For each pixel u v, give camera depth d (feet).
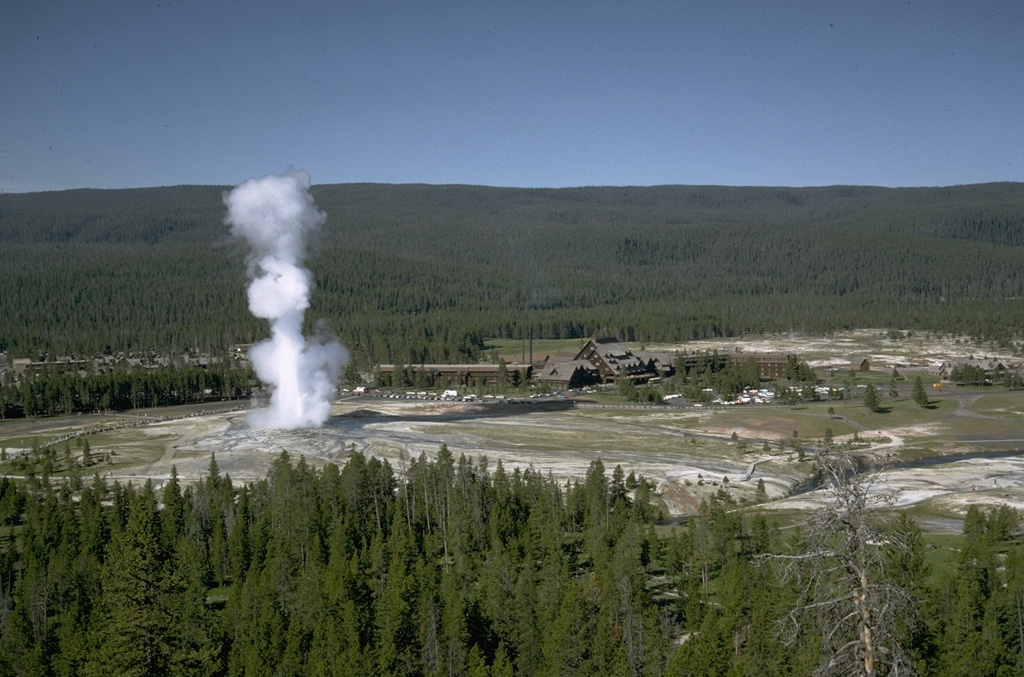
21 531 479.82
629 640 299.17
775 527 428.97
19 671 329.93
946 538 433.48
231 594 366.84
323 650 313.73
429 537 418.92
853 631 133.28
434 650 313.94
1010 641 303.89
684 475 608.60
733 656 305.12
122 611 280.72
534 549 409.28
